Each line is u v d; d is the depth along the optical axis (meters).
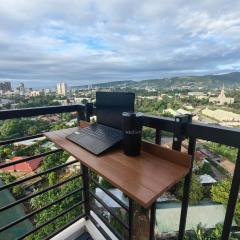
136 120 0.84
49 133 1.27
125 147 0.88
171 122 0.82
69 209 1.54
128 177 0.70
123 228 1.26
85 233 1.55
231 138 0.66
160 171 0.74
